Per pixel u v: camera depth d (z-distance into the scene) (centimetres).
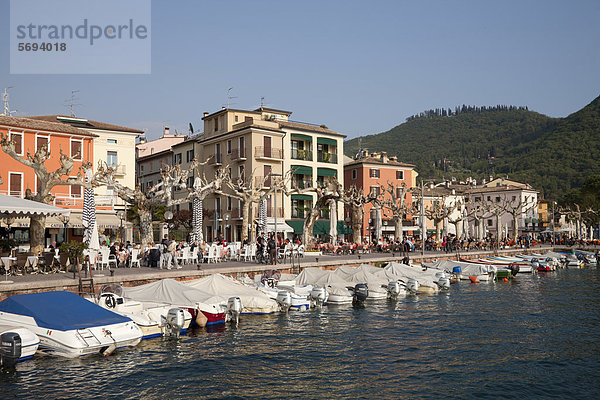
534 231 10562
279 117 7238
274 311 2605
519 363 1820
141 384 1528
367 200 5694
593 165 17962
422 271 3856
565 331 2336
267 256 4069
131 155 6147
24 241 4547
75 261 2825
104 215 5088
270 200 6375
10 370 1606
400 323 2486
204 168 7162
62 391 1448
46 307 1784
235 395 1458
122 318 1855
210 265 3503
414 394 1498
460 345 2064
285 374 1658
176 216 6731
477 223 8200
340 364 1778
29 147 4903
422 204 5603
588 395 1505
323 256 4762
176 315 2041
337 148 7375
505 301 3247
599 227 10731
